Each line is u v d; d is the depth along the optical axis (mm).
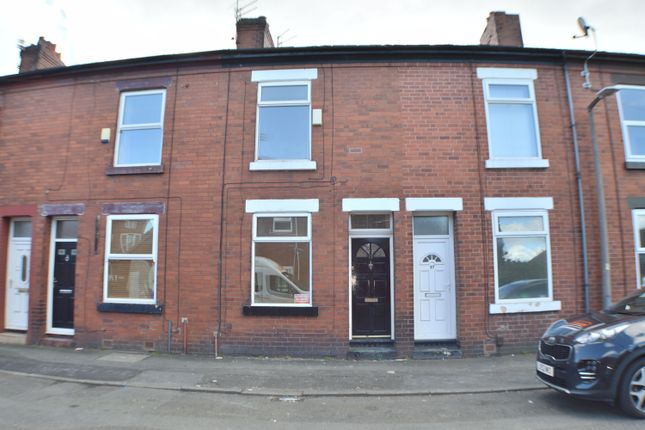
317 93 8555
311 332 7965
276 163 8320
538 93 8734
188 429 4754
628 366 4852
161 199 8602
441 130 8445
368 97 8508
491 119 8680
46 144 9352
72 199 9031
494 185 8359
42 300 9039
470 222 8242
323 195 8258
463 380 6477
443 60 8633
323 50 8484
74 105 9344
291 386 6250
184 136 8695
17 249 9586
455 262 8305
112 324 8523
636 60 8859
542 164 8406
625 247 8453
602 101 8820
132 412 5301
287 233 8328
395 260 8109
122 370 7086
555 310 8211
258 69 8711
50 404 5598
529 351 8094
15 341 8984
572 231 8414
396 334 7930
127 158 9078
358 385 6285
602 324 5199
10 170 9500
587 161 8586
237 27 9727
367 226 8570
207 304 8203
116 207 8750
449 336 8336
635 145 8891
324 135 8414
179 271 8359
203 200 8461
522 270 8305
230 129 8602
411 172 8312
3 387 6309
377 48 8422
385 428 4766
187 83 8844
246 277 8188
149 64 8914
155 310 8273
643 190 8656
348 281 8094
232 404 5605
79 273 8773
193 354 8117
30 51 10766
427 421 4969
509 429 4672
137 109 9180
